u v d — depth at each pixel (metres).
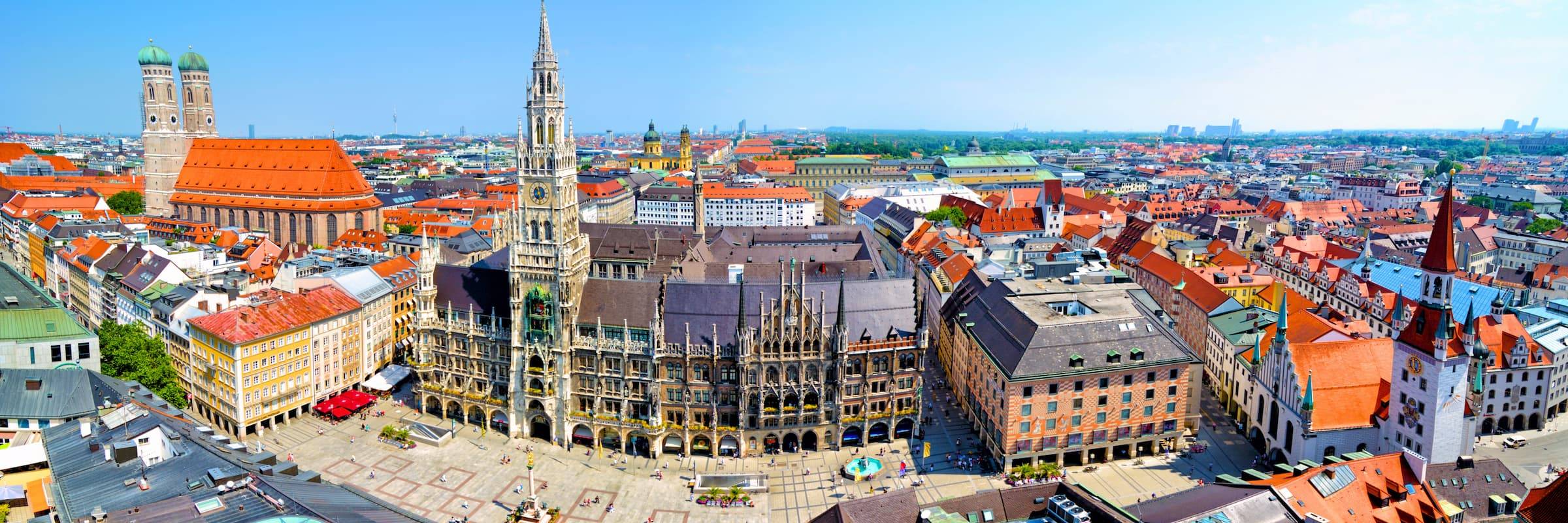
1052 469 136.25
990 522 97.75
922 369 152.75
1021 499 100.31
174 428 105.94
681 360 146.62
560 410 152.88
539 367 153.12
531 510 125.06
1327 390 138.62
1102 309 158.88
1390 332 193.75
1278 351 144.00
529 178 145.12
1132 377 142.38
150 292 187.88
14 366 131.88
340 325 172.50
